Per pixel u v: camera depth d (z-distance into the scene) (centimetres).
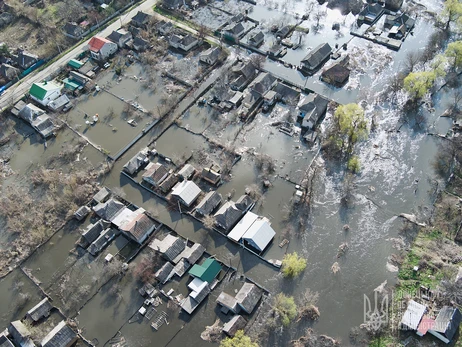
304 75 10750
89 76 10838
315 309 6512
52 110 9988
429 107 9706
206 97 10200
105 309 6725
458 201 7819
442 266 6862
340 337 6272
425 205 7875
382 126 9381
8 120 9844
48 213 8000
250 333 6344
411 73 9606
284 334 6328
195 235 7619
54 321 6612
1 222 7912
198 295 6650
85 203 8144
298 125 9488
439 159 8619
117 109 10062
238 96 9956
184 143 9250
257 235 7275
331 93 10206
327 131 9288
